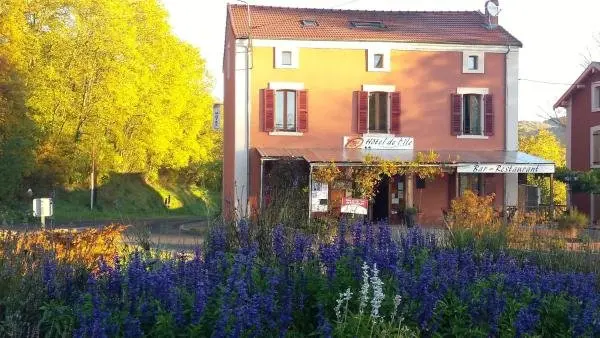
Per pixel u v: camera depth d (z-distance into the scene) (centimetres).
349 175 2702
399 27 3116
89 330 529
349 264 693
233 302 557
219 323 529
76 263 698
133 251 811
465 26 3200
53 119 4250
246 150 2889
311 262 710
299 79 2922
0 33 3906
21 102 3872
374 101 2991
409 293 631
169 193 5384
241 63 2889
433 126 3011
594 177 3278
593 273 812
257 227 855
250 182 2880
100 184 4781
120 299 596
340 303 577
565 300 675
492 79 3053
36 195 4369
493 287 679
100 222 3738
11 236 732
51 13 4272
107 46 4275
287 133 2909
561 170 3375
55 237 843
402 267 711
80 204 4547
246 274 639
